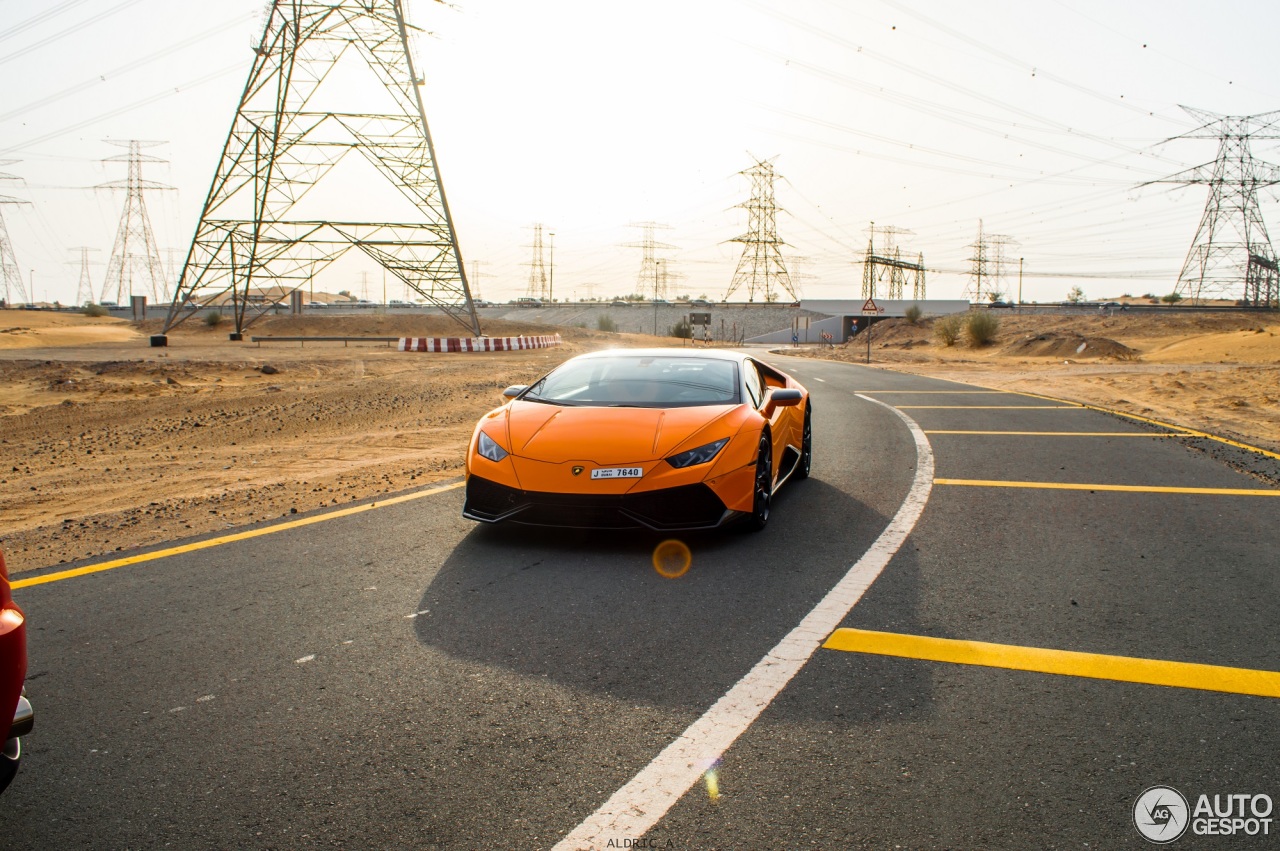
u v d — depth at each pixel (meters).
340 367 22.55
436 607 3.53
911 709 2.54
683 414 4.82
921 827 1.93
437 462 7.51
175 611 3.53
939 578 3.88
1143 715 2.49
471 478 4.56
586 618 3.38
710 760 2.24
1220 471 6.58
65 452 9.73
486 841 1.89
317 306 99.81
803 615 3.39
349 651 3.06
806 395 6.57
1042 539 4.57
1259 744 2.31
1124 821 1.95
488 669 2.88
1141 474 6.47
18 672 1.80
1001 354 35.81
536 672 2.85
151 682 2.81
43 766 2.27
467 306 35.62
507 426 4.81
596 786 2.12
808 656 2.96
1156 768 2.19
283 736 2.42
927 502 5.54
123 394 15.67
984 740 2.35
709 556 4.27
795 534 4.71
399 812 2.02
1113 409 11.41
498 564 4.15
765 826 1.94
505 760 2.26
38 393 15.95
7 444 10.47
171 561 4.30
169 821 2.00
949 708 2.55
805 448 6.42
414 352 32.53
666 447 4.39
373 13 32.47
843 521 5.02
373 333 53.56
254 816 2.02
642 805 2.03
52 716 2.57
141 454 9.45
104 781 2.19
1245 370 20.47
